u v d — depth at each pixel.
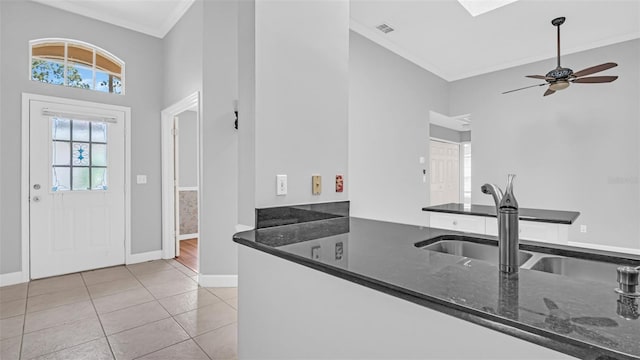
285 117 1.64
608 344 0.49
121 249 3.67
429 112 4.79
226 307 2.55
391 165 4.04
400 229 1.58
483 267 0.92
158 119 3.95
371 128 3.76
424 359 0.77
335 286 1.01
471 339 0.69
